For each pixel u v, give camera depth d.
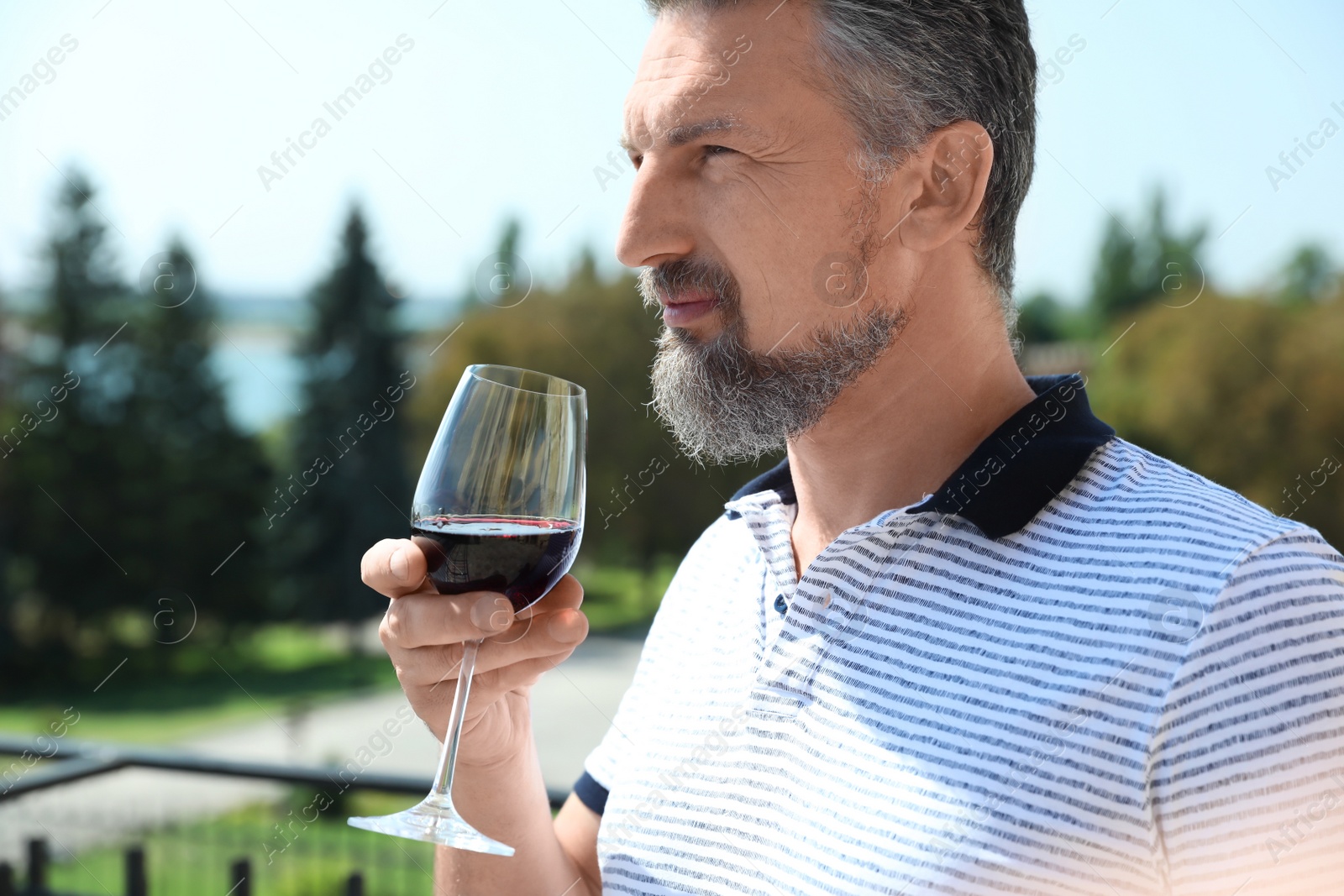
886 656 0.93
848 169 0.97
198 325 18.56
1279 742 0.75
